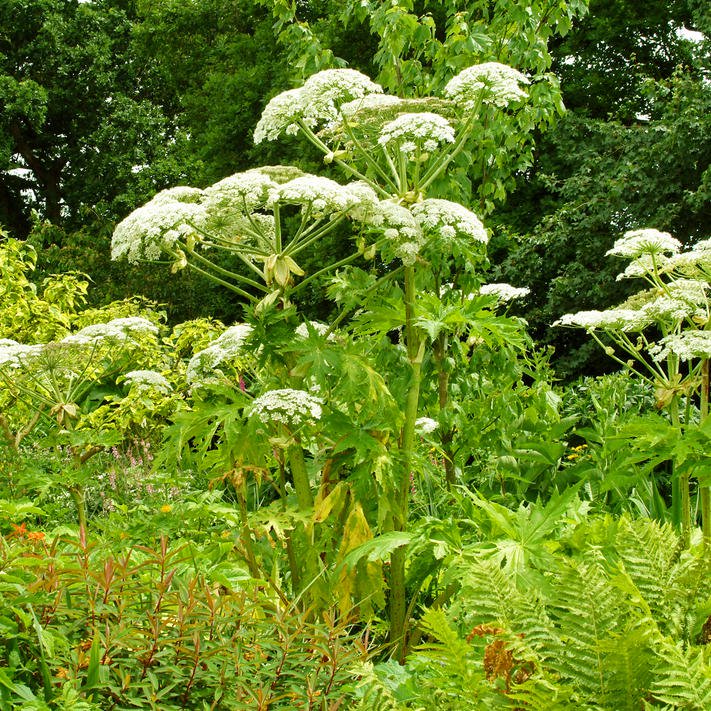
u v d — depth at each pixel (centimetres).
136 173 2281
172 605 269
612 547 338
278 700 251
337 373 386
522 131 735
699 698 210
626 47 1767
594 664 229
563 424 664
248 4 2012
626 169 1327
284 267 389
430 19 729
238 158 1856
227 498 654
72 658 244
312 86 428
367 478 385
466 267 635
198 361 429
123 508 489
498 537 399
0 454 554
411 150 417
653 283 421
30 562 272
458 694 240
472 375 649
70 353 485
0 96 2170
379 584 390
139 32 2202
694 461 363
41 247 1775
